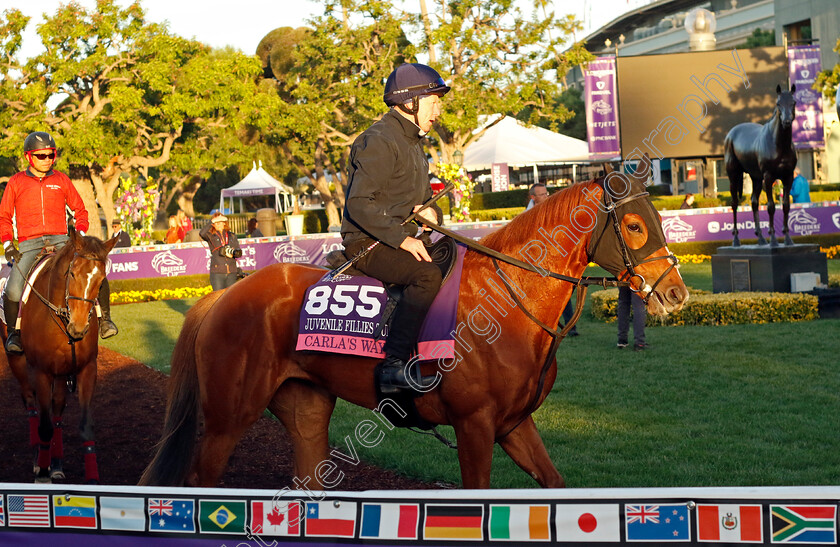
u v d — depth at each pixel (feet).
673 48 96.68
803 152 105.09
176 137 94.63
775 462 15.89
